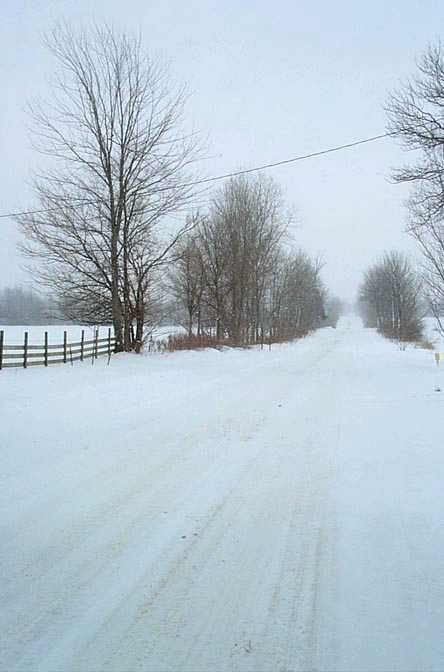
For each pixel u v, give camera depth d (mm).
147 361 24531
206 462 7961
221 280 40281
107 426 10375
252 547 5086
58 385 15289
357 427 10391
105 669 3312
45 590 4281
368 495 6559
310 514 5941
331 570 4625
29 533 5406
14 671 3279
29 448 8664
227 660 3412
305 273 73812
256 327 47375
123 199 25859
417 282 59000
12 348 18766
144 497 6473
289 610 3992
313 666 3357
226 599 4145
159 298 31688
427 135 17312
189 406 12727
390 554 4949
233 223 40625
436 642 3598
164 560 4809
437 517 5848
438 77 17078
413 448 8742
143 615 3922
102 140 25203
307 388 16047
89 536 5332
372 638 3646
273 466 7766
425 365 23906
